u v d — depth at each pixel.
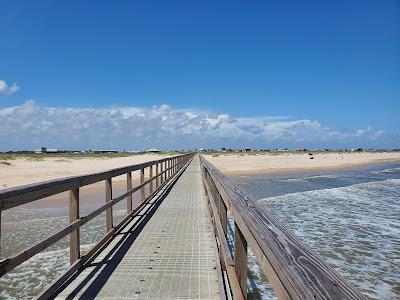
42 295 3.69
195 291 4.22
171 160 18.73
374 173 39.22
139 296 4.08
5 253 8.09
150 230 7.18
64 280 4.34
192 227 7.46
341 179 30.70
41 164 37.44
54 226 10.87
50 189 3.63
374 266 7.96
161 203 10.59
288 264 1.31
